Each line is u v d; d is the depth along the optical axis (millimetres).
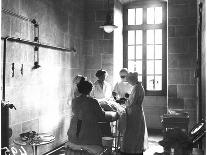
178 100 6809
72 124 3564
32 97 4938
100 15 7426
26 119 4738
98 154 3416
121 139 5484
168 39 6902
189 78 6742
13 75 4316
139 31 8016
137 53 8039
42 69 5301
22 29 4621
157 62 7863
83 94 3580
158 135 7172
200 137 3328
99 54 7438
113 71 7348
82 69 7391
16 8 4465
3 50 4082
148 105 7859
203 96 4781
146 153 5586
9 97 4262
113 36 7328
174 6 6875
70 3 6613
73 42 6805
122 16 8109
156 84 7867
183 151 2801
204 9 4699
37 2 5129
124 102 5578
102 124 4789
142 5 7934
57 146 5945
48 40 5547
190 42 6758
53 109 5758
